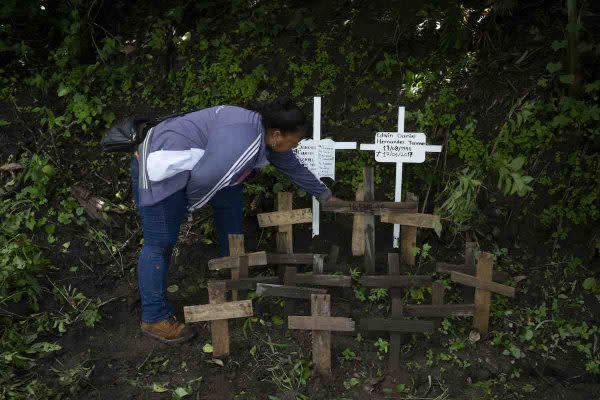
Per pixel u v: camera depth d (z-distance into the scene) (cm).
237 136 297
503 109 410
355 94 427
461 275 350
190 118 309
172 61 459
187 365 336
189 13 476
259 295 366
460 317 365
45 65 477
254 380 327
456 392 323
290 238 375
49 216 414
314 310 323
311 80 433
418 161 390
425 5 441
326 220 414
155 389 319
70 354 342
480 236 403
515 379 332
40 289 371
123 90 455
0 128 448
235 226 370
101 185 431
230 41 455
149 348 346
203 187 306
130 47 472
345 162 416
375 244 408
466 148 403
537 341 350
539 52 420
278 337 353
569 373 335
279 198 372
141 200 313
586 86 395
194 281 388
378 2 450
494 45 428
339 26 446
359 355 343
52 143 438
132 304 369
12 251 372
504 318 361
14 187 420
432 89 420
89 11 471
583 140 396
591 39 412
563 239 393
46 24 493
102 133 446
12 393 313
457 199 383
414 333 354
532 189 379
